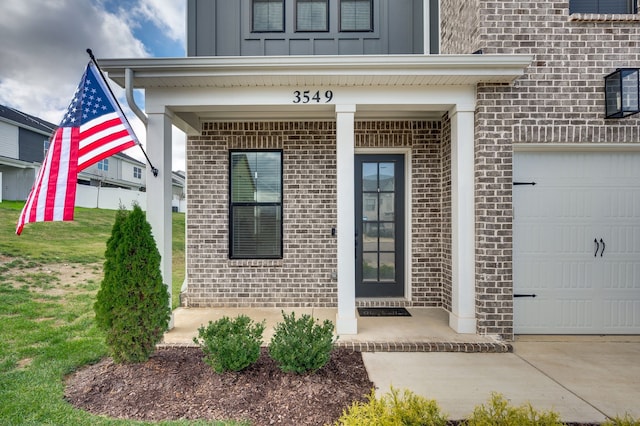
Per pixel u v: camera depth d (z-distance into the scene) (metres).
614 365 4.00
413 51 6.29
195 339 3.57
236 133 6.29
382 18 6.30
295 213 6.31
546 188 5.00
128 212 3.70
